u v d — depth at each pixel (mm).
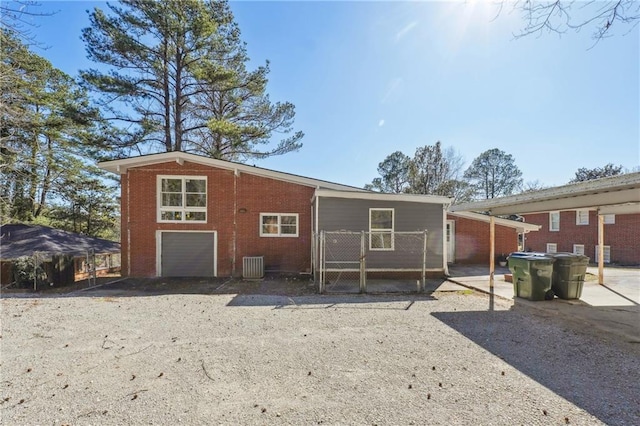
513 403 2898
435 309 6613
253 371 3633
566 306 6719
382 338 4773
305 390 3178
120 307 6977
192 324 5586
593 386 3227
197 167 12117
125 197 11898
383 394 3084
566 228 22234
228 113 17875
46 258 9750
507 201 8047
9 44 9297
